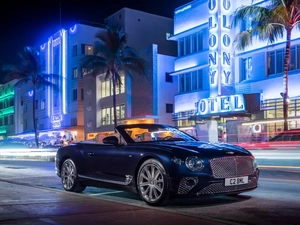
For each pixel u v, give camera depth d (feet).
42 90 193.06
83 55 163.63
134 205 23.24
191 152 22.21
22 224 18.10
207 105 98.32
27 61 157.07
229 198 25.95
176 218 19.62
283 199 25.55
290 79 87.71
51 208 22.07
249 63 98.32
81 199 25.44
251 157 23.71
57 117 177.78
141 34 149.89
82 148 28.63
